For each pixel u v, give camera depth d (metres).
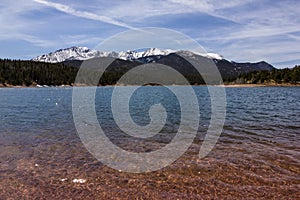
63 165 11.47
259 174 10.40
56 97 61.72
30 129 19.70
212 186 9.34
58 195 8.57
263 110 32.25
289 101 46.06
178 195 8.65
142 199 8.38
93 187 9.23
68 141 15.93
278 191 8.88
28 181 9.65
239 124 21.92
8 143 15.18
